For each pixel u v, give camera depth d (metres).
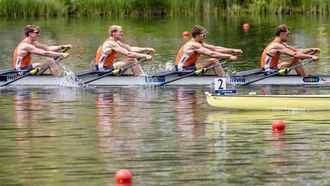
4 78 60.84
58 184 32.62
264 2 130.88
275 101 48.62
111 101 53.12
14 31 107.00
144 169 34.78
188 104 51.41
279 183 32.59
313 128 42.94
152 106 50.81
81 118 46.78
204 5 130.75
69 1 131.62
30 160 36.47
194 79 60.34
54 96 55.69
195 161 36.09
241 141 39.97
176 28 109.25
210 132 42.22
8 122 45.78
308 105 48.50
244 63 72.88
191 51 60.19
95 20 123.56
